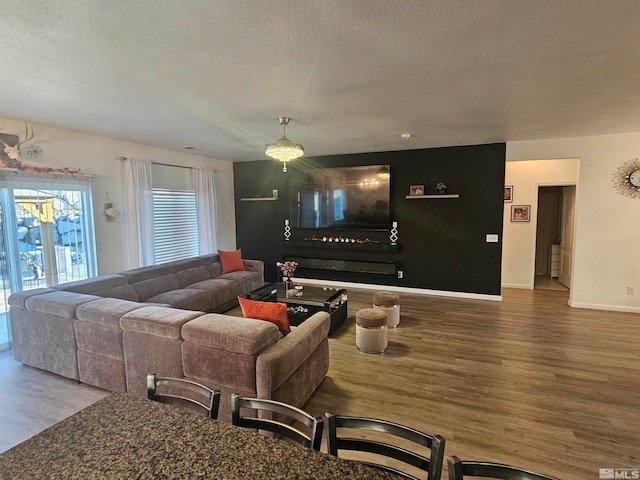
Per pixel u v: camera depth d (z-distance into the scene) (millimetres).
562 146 4988
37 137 3943
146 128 4184
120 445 1024
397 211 6086
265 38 1950
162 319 2475
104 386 2793
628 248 4805
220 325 2334
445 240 5805
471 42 2018
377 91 2865
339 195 6395
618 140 4715
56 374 3082
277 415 2188
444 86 2756
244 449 1013
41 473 912
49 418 2465
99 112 3477
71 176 4258
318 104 3227
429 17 1735
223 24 1793
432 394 2764
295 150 3568
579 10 1679
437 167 5742
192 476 901
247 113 3525
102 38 1939
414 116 3672
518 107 3342
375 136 4742
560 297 5754
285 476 907
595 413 2496
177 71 2428
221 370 2250
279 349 2268
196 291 4512
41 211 3984
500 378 3008
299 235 6918
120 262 4969
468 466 921
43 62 2266
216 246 6801
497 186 5406
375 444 1110
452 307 5156
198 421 1150
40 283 3990
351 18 1742
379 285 6371
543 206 7543
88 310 2785
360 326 3574
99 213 4660
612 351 3547
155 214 5621
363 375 3074
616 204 4805
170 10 1647
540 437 2244
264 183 7211
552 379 2984
